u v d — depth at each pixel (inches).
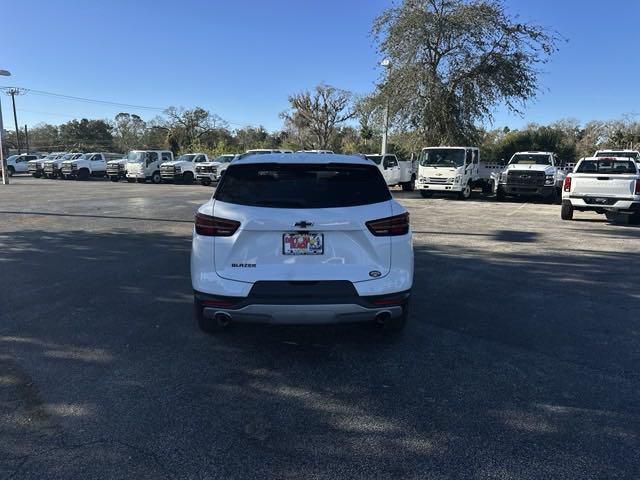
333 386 151.7
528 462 114.0
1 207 655.8
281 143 2758.4
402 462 114.1
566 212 555.5
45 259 326.3
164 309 221.9
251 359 171.0
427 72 1004.6
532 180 777.6
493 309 226.2
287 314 157.3
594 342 187.3
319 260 159.5
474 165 882.8
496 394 146.9
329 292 157.0
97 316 212.1
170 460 113.9
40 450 117.0
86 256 336.5
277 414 135.0
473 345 183.9
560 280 281.0
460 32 989.2
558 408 138.9
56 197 826.2
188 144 3169.3
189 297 240.5
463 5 994.7
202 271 162.9
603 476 109.1
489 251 366.6
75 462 112.7
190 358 170.9
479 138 1091.3
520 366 166.1
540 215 616.1
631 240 420.8
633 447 120.3
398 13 1018.7
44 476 107.7
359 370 163.0
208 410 136.6
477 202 807.1
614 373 161.2
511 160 860.0
